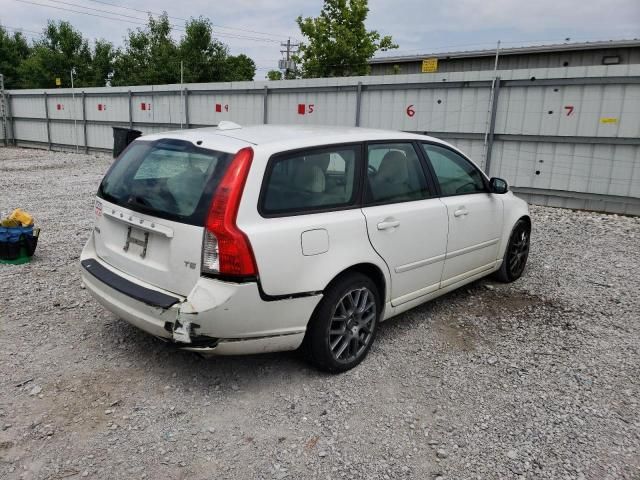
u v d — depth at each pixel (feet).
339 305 11.46
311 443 9.37
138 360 12.09
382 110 40.34
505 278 18.20
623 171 30.89
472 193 15.78
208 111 55.06
